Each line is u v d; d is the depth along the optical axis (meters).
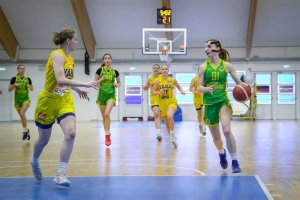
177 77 22.73
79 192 3.61
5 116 22.58
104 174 4.71
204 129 10.36
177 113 21.67
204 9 19.92
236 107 21.94
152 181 4.12
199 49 22.39
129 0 19.36
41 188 3.80
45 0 19.36
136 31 21.22
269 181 4.26
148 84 9.27
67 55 3.91
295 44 22.02
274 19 20.42
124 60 22.47
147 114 22.91
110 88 7.96
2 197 3.43
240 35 21.58
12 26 21.12
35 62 22.27
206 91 4.48
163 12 16.30
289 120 21.47
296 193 3.66
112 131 12.99
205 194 3.49
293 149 7.39
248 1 19.44
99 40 22.05
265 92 22.62
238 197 3.37
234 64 22.39
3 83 22.44
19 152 7.27
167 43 19.95
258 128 14.15
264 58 22.08
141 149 7.51
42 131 3.95
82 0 19.05
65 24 20.75
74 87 4.02
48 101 3.79
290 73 22.48
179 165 5.41
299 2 19.27
